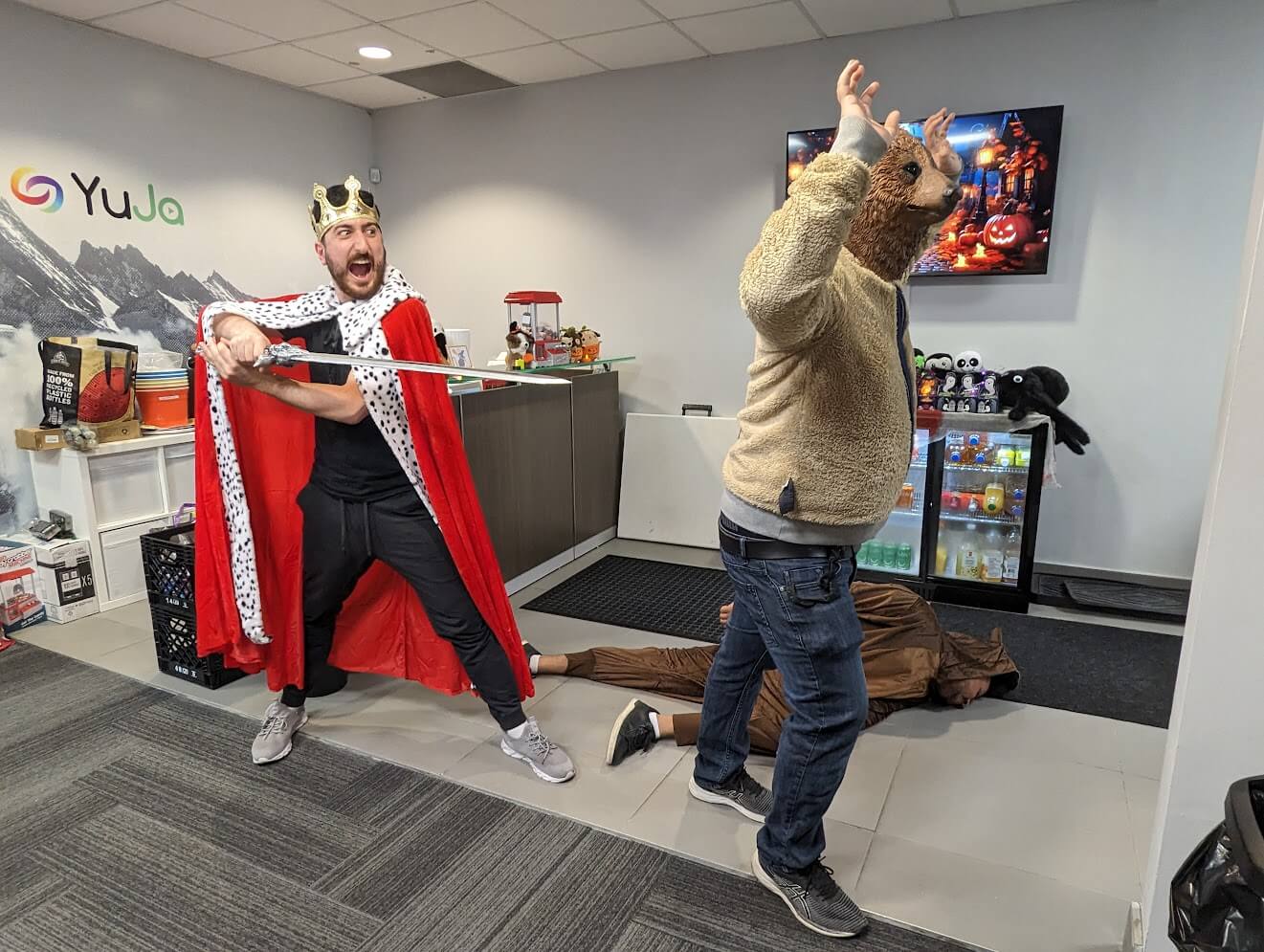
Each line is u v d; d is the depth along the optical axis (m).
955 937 1.58
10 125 3.24
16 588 3.15
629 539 4.46
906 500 3.67
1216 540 1.20
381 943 1.58
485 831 1.92
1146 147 3.24
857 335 1.30
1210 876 0.86
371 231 1.94
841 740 1.49
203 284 4.09
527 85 4.45
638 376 4.48
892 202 1.32
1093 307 3.43
